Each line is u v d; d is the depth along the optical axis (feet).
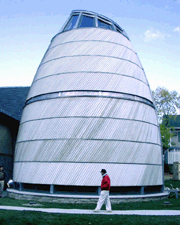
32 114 64.44
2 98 105.91
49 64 68.28
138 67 71.36
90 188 56.13
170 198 65.77
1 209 37.93
